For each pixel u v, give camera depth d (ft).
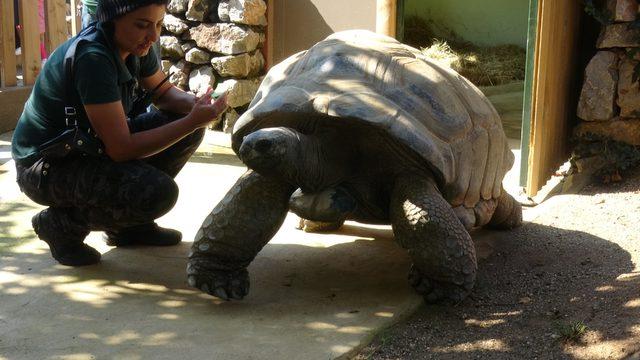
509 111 25.05
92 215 11.15
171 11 21.50
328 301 10.83
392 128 9.96
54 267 11.82
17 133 11.23
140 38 10.57
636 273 11.39
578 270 11.87
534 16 15.11
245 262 10.61
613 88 16.24
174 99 12.16
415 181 10.46
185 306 10.58
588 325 9.73
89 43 10.49
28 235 13.20
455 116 10.92
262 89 11.50
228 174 17.06
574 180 16.51
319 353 9.20
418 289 10.76
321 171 10.27
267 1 21.79
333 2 21.43
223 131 21.50
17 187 15.92
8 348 9.23
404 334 9.92
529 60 15.34
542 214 14.71
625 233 13.39
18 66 29.04
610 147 16.30
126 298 10.78
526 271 12.00
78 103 10.69
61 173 10.93
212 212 10.57
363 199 10.77
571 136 17.33
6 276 11.42
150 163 12.18
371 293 11.12
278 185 10.44
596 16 16.25
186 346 9.36
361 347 9.48
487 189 11.61
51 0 23.54
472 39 37.24
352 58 10.95
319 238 13.53
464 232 10.41
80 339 9.51
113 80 10.56
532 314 10.34
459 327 10.11
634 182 15.98
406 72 10.95
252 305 10.66
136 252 12.60
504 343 9.55
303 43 22.02
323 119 10.50
